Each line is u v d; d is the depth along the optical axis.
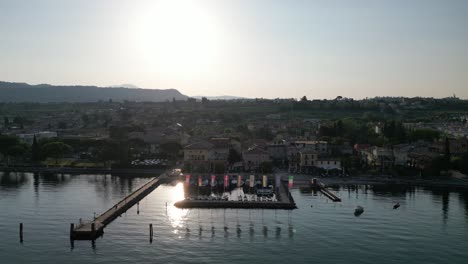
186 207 189.88
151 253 134.62
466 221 169.00
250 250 137.50
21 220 170.00
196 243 143.62
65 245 141.75
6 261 129.38
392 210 185.50
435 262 128.75
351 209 187.12
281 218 172.75
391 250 138.00
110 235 151.25
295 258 131.38
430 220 170.50
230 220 170.00
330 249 138.62
